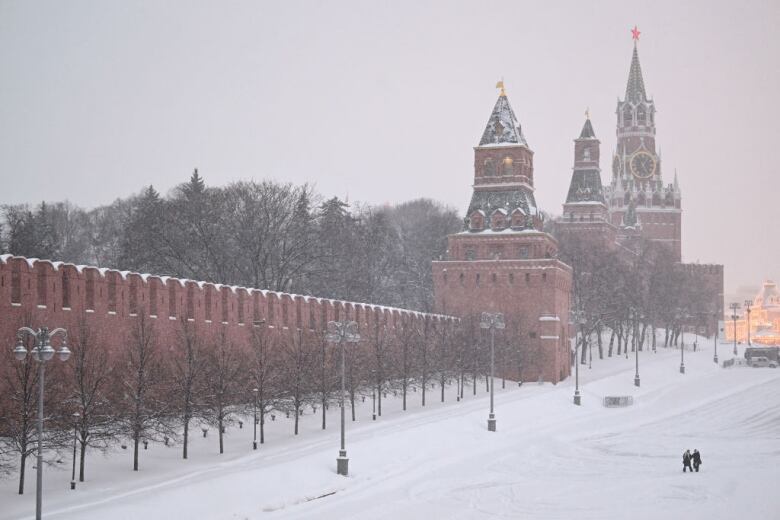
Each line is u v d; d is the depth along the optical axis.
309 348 126.44
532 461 117.88
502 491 100.31
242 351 121.69
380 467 105.12
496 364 181.75
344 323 102.31
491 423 133.25
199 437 110.88
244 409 115.69
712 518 91.88
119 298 106.69
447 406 149.62
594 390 182.88
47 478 88.81
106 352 102.56
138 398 94.81
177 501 81.81
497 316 135.88
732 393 189.88
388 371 144.25
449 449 119.25
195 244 196.75
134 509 78.19
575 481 107.50
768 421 156.88
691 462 119.44
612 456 124.56
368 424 127.56
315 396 126.19
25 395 84.62
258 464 97.12
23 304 94.19
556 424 147.62
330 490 94.19
